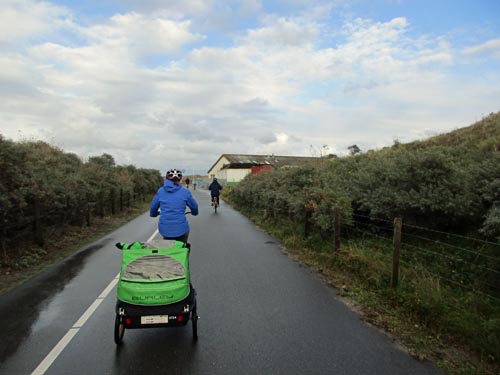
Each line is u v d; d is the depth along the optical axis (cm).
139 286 428
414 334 484
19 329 495
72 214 1351
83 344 452
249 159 7788
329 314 554
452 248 736
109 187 2002
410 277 654
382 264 724
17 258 878
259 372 387
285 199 1382
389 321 527
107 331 491
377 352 433
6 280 736
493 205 674
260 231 1436
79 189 1434
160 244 495
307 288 685
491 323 459
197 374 383
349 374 384
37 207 1023
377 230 956
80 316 543
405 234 838
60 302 604
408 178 836
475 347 436
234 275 775
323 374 384
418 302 542
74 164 2164
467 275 634
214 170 9381
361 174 1036
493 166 746
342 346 448
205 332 487
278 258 943
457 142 1708
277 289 678
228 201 3356
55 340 462
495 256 628
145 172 4281
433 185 801
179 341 461
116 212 2131
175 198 586
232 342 457
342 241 947
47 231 1133
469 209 738
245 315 548
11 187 920
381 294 623
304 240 1073
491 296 530
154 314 427
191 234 1350
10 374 383
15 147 971
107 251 1031
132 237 1286
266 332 488
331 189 1066
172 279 436
